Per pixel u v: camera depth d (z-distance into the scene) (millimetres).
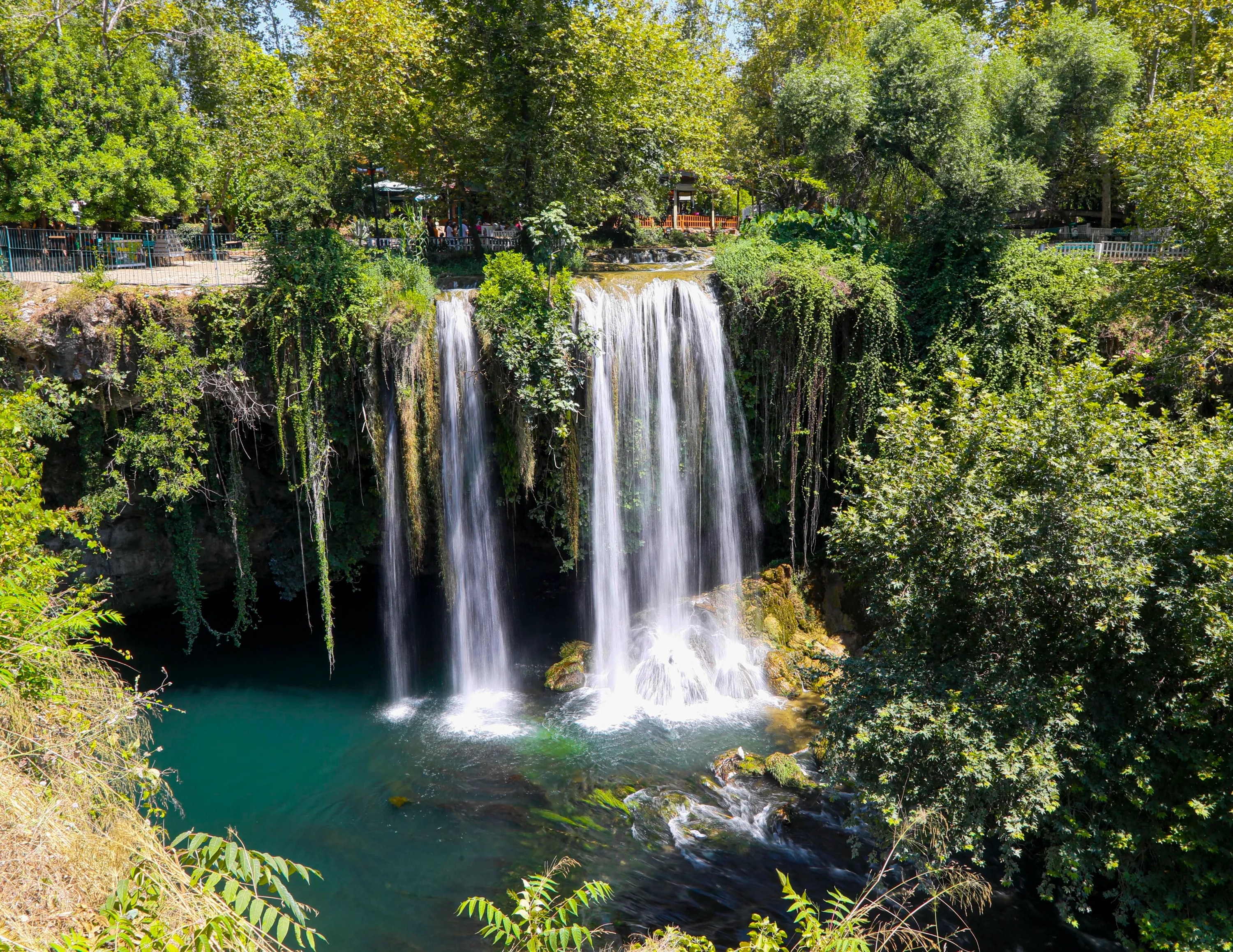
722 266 18938
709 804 13703
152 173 25719
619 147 23484
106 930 4496
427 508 17922
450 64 21000
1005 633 10609
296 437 17125
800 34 32031
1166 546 10344
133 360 16297
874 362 18453
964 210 18531
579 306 17500
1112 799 10445
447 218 28125
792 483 19094
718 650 18328
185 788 14234
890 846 11211
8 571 8148
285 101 24891
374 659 19328
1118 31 23266
